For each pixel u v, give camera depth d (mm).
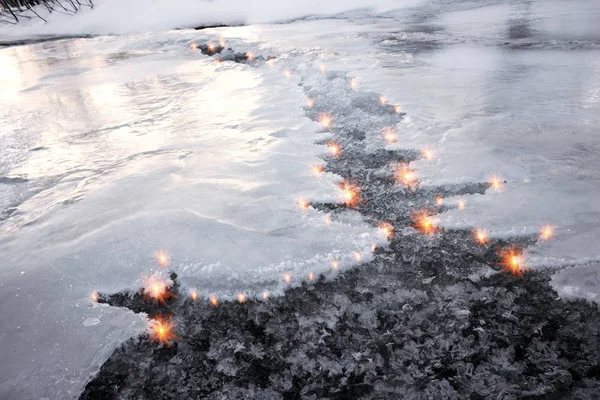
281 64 7277
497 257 2480
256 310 2275
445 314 2162
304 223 2836
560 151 3408
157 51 10094
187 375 1950
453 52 7258
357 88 5418
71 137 4680
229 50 9008
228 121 4746
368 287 2363
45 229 2951
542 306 2156
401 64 6594
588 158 3271
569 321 2059
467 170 3283
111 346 2068
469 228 2713
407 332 2080
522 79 5375
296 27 11852
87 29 16047
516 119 4090
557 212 2725
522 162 3291
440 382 1819
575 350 1923
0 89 7375
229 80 6609
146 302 2361
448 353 1959
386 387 1830
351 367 1936
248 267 2492
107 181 3541
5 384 1900
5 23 18625
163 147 4156
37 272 2537
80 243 2758
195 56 9039
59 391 1866
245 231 2768
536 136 3695
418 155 3637
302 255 2562
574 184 2961
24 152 4363
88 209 3143
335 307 2256
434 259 2521
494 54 6875
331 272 2465
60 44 13305
